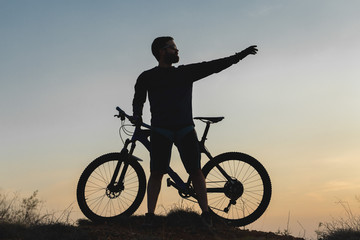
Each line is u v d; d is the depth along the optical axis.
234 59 5.04
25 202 5.75
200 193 5.14
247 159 5.48
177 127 5.03
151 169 5.13
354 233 5.53
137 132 5.46
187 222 5.29
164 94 5.04
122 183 5.43
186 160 5.09
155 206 5.12
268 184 5.41
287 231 5.54
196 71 5.11
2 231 4.89
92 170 5.40
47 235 4.86
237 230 5.30
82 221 5.46
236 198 5.41
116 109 5.45
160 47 5.16
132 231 5.06
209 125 5.53
